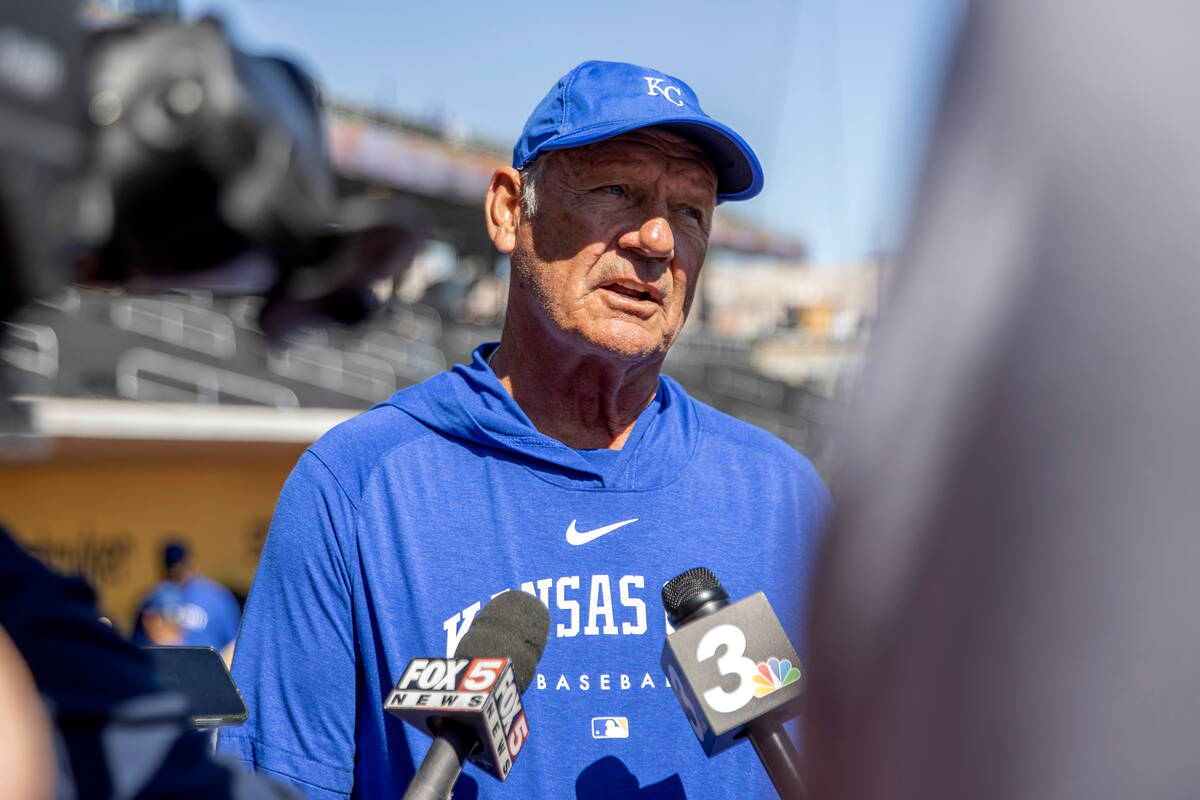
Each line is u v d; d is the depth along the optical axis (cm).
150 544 1237
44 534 1166
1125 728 61
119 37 74
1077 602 61
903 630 64
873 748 64
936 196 68
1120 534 61
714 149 197
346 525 185
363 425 196
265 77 79
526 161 197
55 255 70
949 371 65
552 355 198
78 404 1023
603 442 201
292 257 78
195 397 1152
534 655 154
